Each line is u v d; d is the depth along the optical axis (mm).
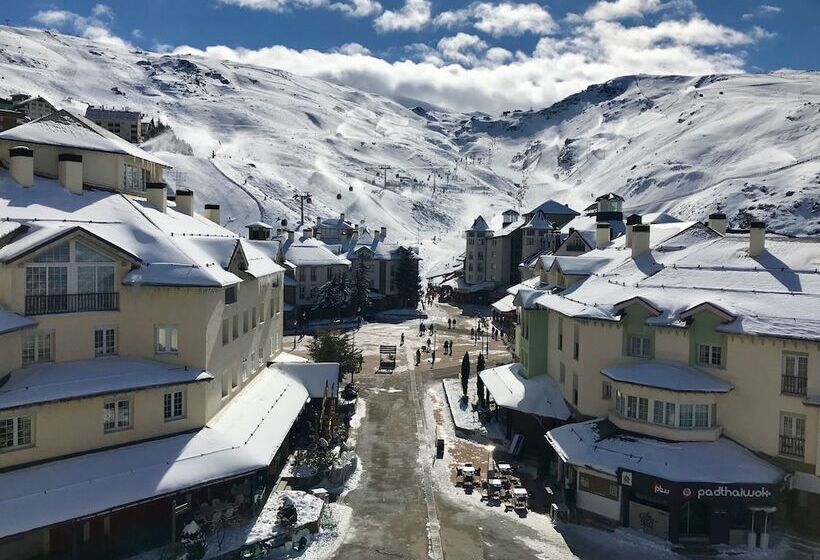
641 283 39250
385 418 50250
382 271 115438
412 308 117875
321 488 35938
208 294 32188
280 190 195250
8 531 23641
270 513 31938
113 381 28906
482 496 36031
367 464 40438
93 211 33312
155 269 31250
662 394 33219
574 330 40750
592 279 44000
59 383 27703
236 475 29625
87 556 28047
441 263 177750
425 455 42250
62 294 29109
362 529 31812
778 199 177250
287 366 47031
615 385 36031
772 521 31188
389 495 35906
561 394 43281
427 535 31359
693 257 40156
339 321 94812
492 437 45281
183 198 45781
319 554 29375
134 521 29375
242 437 32719
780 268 35938
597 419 37594
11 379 27172
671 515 30531
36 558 27594
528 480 38719
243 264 38562
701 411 33094
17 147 32875
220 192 173250
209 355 32719
